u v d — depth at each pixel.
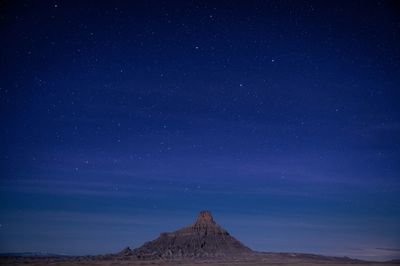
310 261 184.00
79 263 152.62
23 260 159.88
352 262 178.25
